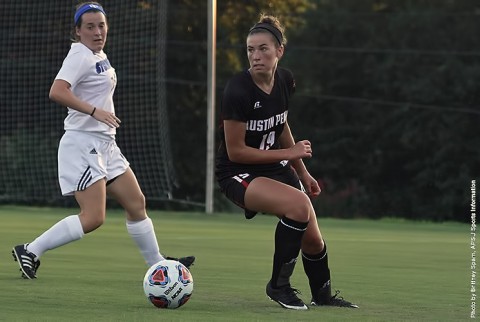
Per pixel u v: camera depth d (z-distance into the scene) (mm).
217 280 24359
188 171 84562
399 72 92312
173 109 85625
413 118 90500
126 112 78125
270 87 19328
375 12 95938
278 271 18969
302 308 18844
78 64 23219
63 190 23609
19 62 77625
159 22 76688
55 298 19609
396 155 91438
